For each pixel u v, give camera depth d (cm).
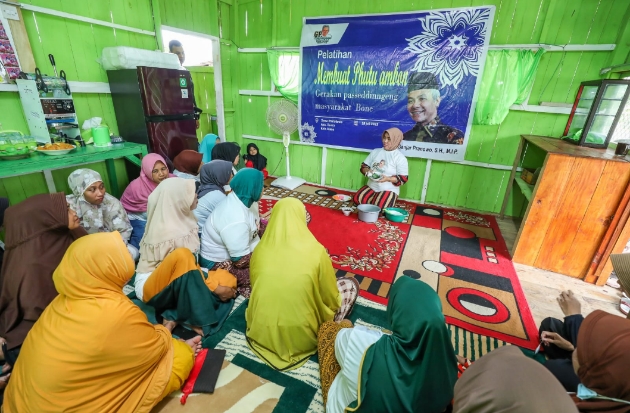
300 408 125
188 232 176
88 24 263
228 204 178
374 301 191
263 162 413
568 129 277
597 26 260
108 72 280
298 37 374
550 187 213
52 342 96
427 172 352
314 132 398
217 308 174
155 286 157
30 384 97
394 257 242
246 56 416
